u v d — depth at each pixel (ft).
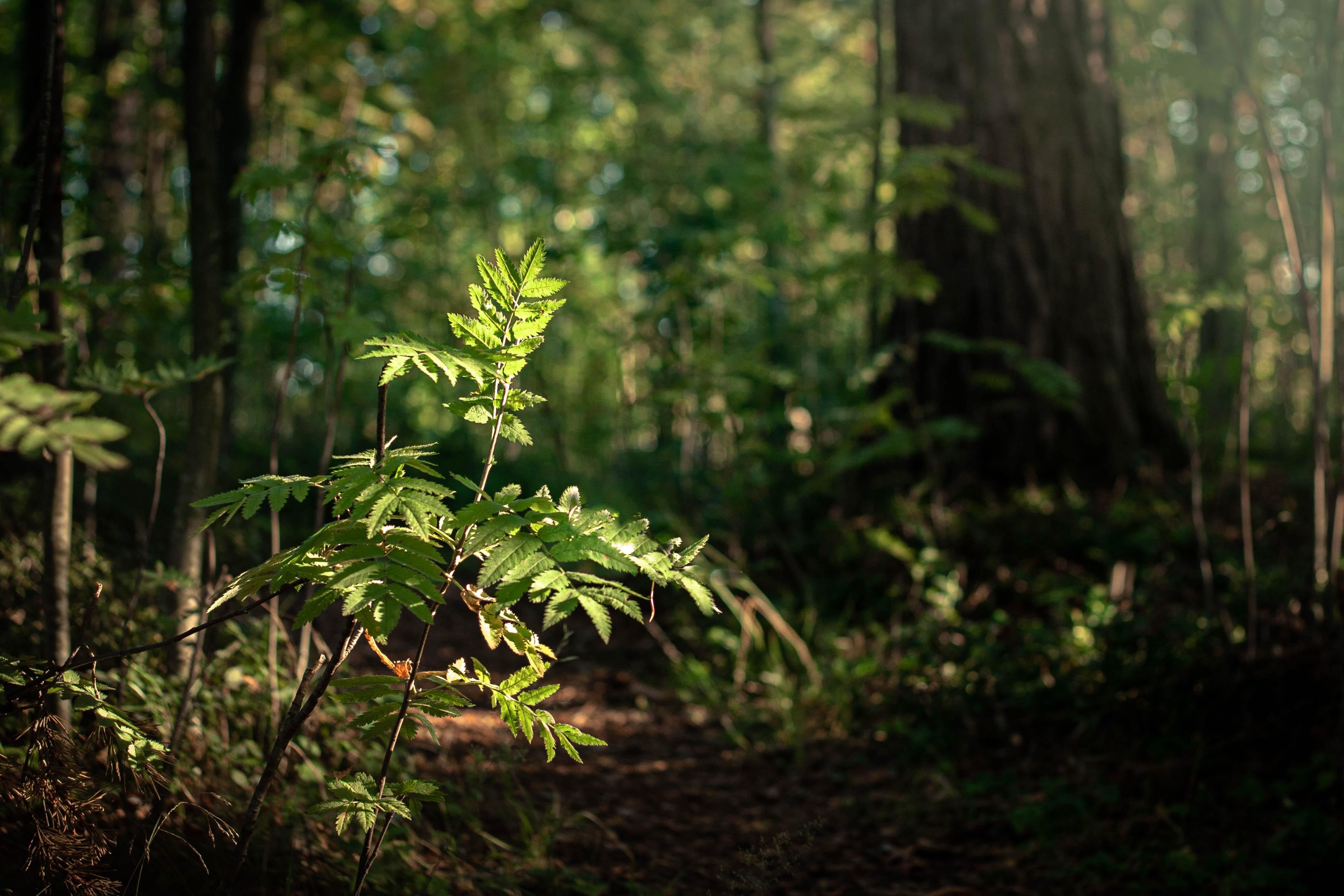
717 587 17.38
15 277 7.08
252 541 12.43
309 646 10.43
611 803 12.28
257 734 9.80
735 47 56.75
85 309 10.45
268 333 21.94
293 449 29.35
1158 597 15.64
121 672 8.61
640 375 22.43
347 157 10.44
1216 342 30.45
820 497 22.89
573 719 15.35
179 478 18.42
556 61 46.91
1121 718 13.26
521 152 39.88
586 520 5.67
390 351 5.22
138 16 31.60
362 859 6.30
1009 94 23.44
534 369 20.61
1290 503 19.88
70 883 6.18
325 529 5.51
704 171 35.09
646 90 48.26
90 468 12.01
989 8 23.71
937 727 13.71
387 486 5.31
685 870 10.71
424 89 42.39
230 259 18.29
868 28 52.11
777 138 50.98
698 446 26.96
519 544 5.30
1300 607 13.64
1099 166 23.57
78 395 3.94
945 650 14.70
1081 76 23.70
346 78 39.19
